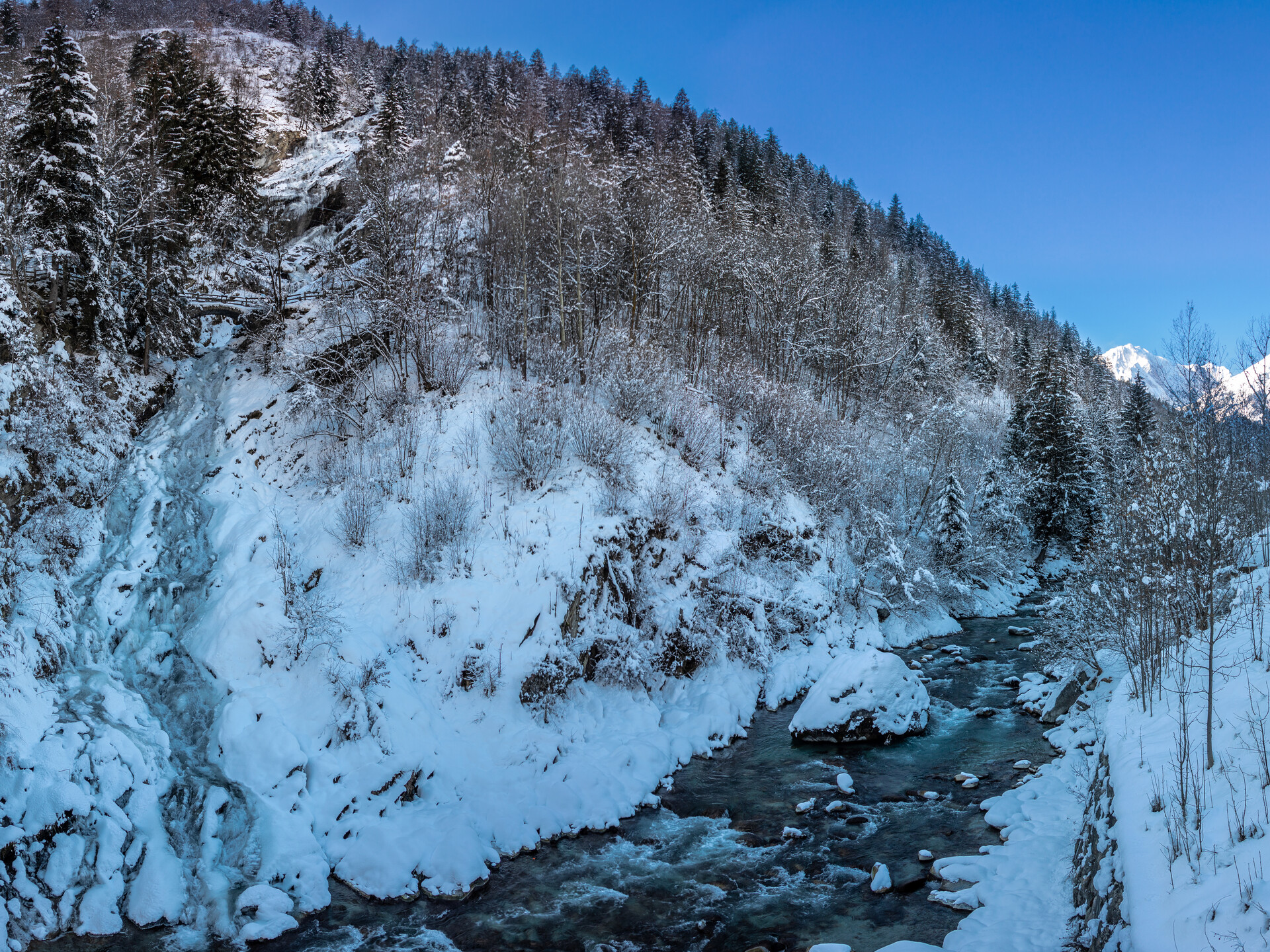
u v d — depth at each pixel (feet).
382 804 44.47
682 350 115.03
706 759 56.08
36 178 72.49
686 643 67.62
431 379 86.69
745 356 126.21
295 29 316.81
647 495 76.48
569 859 41.34
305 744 45.93
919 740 57.06
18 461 56.65
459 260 118.93
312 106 217.56
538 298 113.09
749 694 66.80
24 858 34.14
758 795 49.08
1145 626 46.47
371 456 75.20
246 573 58.03
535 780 48.42
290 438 79.20
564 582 61.21
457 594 59.62
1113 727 37.29
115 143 93.40
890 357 155.94
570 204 110.22
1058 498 124.88
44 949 32.04
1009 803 43.27
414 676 54.75
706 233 134.00
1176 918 19.75
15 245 69.36
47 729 40.22
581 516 67.97
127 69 194.59
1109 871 27.07
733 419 101.86
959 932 30.04
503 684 54.65
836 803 46.37
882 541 93.04
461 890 37.42
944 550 103.55
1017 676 73.31
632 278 118.93
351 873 39.09
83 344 75.87
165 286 88.02
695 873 39.37
